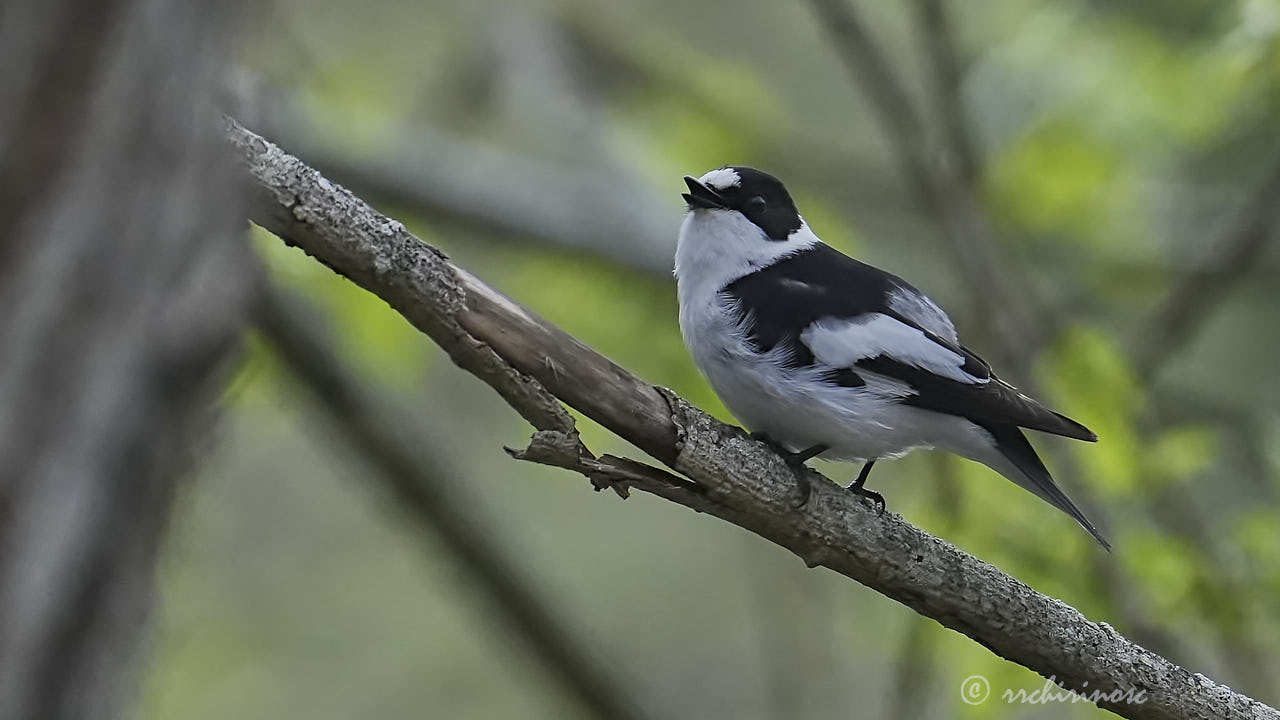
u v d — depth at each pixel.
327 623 14.24
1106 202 12.69
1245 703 7.01
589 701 11.66
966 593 6.73
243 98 5.52
